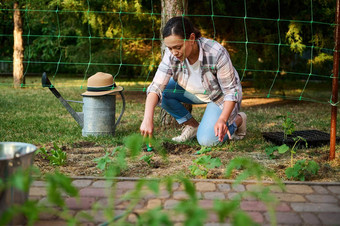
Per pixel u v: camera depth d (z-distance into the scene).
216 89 3.18
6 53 15.10
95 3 7.49
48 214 1.87
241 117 3.53
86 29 9.02
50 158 2.70
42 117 4.84
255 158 2.97
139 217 1.26
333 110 2.85
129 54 8.38
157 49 8.07
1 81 10.78
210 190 2.21
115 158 2.89
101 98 3.62
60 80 11.54
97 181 2.35
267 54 7.32
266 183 2.33
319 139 3.34
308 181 2.43
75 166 2.72
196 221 0.97
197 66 3.10
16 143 1.87
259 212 1.92
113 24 7.92
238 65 7.18
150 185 1.14
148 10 7.66
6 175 1.55
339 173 2.62
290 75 7.98
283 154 3.11
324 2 6.62
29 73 14.46
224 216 1.02
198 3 7.55
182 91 3.44
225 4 7.39
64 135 3.75
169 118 4.13
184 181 1.15
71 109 3.69
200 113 5.49
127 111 5.64
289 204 2.04
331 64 7.36
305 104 6.77
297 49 6.87
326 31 7.00
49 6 8.09
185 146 3.32
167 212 1.89
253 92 8.50
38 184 2.29
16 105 5.94
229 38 7.68
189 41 2.84
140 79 11.01
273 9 7.29
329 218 1.87
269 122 4.71
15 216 1.65
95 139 3.53
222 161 2.87
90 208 1.96
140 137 1.17
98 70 8.64
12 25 13.74
